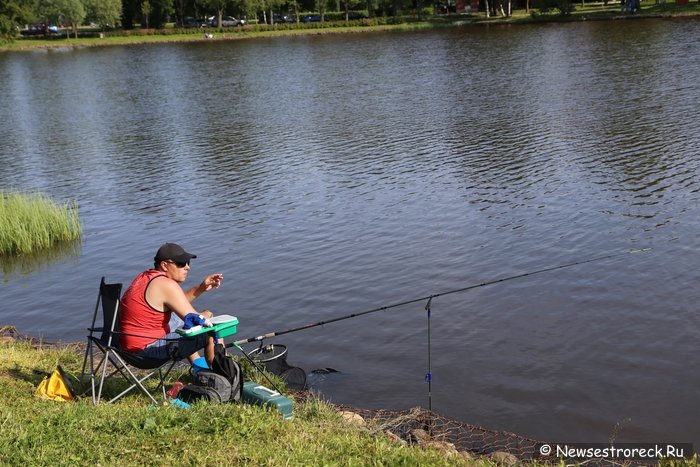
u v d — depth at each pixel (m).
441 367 11.52
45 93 57.53
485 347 12.16
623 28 78.06
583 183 22.45
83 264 18.83
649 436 9.26
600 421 9.69
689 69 45.88
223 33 111.88
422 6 123.19
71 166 30.81
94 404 7.05
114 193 25.75
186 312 7.23
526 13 108.38
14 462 5.71
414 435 8.53
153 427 6.29
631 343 12.02
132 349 7.23
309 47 86.12
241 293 15.70
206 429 6.34
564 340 12.29
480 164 26.12
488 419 9.81
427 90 46.69
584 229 18.17
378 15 124.44
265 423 6.55
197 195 24.67
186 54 86.31
